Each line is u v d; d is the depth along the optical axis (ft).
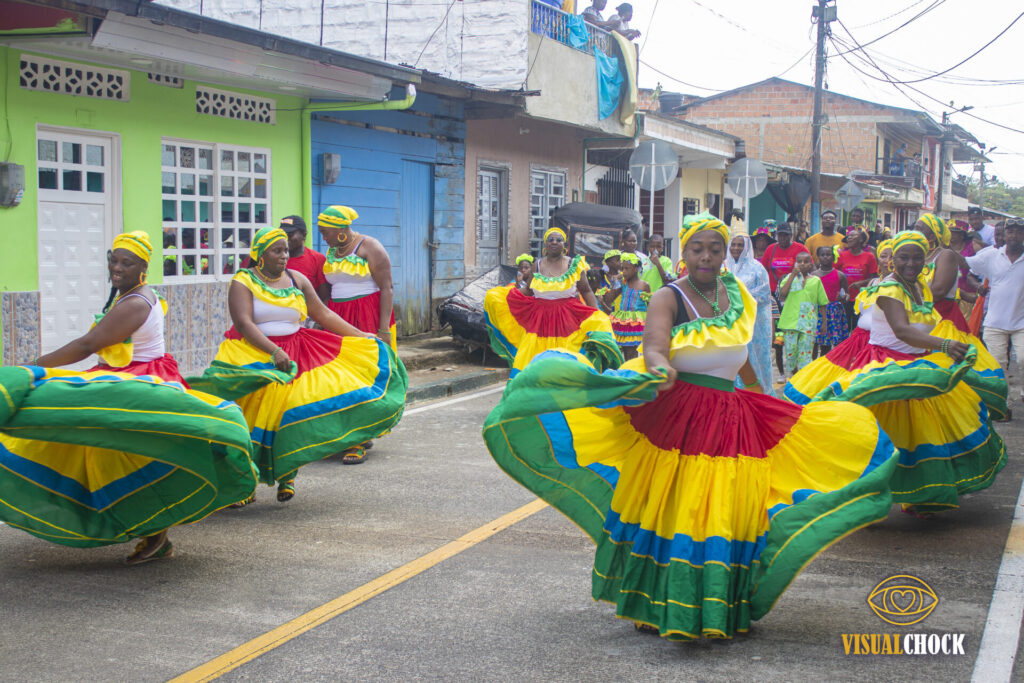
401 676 13.30
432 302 52.65
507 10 53.31
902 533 19.89
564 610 15.76
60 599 16.30
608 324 32.30
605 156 72.43
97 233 34.27
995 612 15.48
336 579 17.26
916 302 20.29
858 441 14.23
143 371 17.39
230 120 39.32
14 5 29.14
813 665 13.52
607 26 65.62
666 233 83.35
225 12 58.85
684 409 14.17
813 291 38.09
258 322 21.89
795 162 127.44
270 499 22.75
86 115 33.30
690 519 13.67
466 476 24.91
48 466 17.22
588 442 14.84
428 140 51.37
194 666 13.65
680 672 13.34
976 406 20.20
